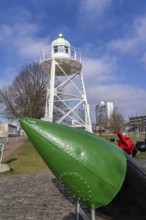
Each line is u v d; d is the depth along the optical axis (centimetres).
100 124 6738
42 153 361
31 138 361
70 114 3344
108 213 400
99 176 359
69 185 367
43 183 1192
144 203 393
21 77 4925
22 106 4888
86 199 372
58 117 3778
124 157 390
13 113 4953
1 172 1483
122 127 7019
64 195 973
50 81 3189
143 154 1947
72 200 904
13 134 7306
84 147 359
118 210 390
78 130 379
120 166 375
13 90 4972
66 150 354
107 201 373
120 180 371
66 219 725
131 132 6862
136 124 7400
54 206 839
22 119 364
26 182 1222
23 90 4906
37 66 4931
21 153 2423
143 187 395
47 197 947
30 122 359
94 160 357
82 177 358
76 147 357
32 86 4875
